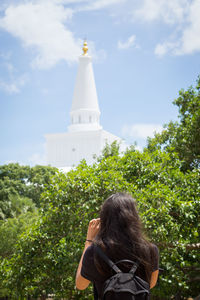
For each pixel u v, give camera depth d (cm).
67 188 932
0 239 1998
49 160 5759
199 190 984
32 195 3397
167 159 1077
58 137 5769
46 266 957
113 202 234
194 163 1257
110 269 217
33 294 1009
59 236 959
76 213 910
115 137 5931
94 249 225
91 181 923
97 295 224
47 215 972
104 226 231
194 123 1175
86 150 5622
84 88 6347
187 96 1362
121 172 975
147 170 1003
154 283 234
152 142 1402
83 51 6469
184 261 902
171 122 1393
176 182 1020
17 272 975
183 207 880
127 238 221
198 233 956
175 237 874
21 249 977
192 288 1123
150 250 226
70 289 1055
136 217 231
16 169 3547
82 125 6262
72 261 895
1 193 3191
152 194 878
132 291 204
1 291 1641
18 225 2102
